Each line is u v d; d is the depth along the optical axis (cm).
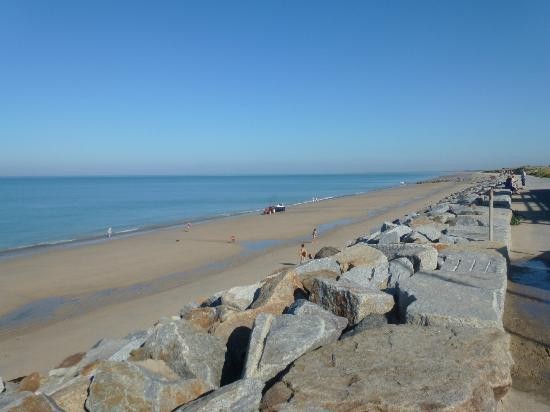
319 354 474
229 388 444
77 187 14762
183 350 552
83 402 489
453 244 1061
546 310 762
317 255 1320
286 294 729
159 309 1538
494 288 641
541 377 536
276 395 416
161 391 472
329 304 664
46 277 2112
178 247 2830
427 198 6225
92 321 1448
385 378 416
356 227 3438
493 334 490
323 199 7306
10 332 1393
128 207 6700
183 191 11881
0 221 4862
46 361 1138
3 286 1962
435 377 412
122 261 2436
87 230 4050
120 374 487
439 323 540
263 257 2391
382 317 598
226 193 10762
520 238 1514
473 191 4297
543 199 2788
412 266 841
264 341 525
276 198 8638
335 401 392
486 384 411
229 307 777
